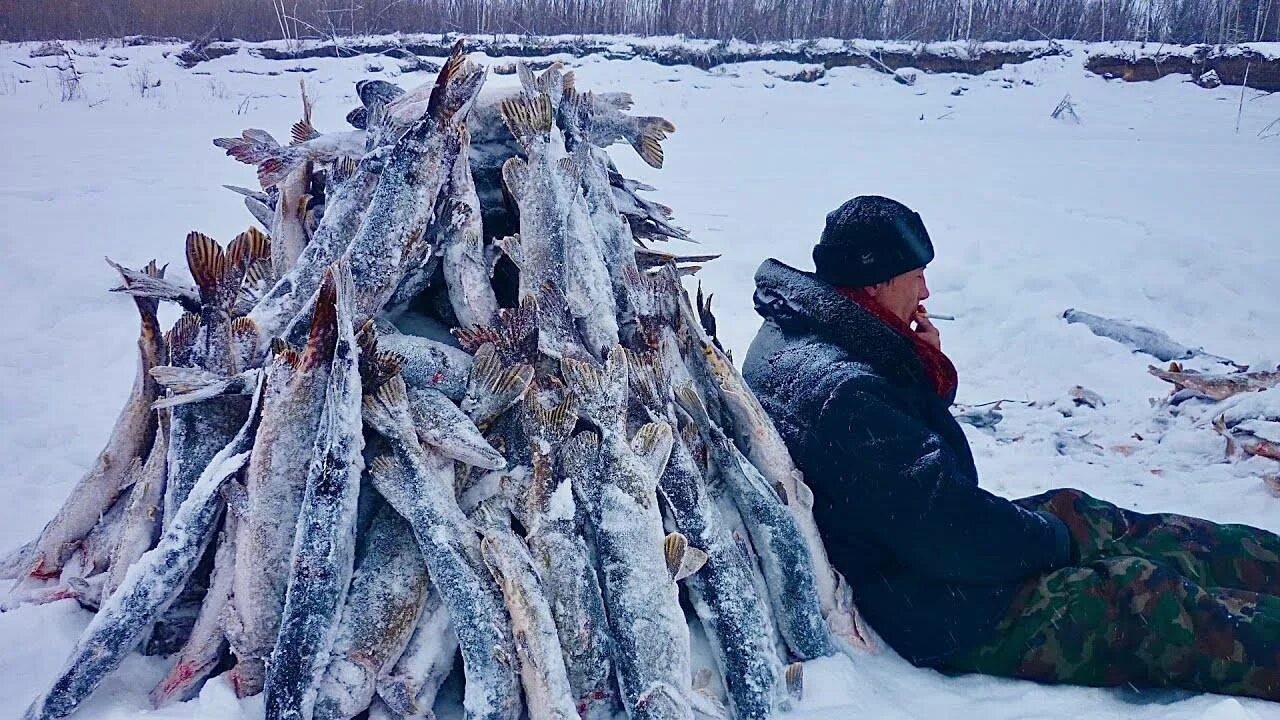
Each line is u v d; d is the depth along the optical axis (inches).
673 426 118.2
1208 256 328.5
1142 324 266.2
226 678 104.8
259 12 904.3
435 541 101.6
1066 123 669.9
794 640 118.2
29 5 922.7
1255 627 111.6
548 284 117.1
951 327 284.5
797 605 117.9
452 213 118.6
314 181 131.9
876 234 124.1
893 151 574.6
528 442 111.4
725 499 121.9
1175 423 214.7
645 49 797.2
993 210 421.1
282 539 104.3
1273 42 785.6
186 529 105.1
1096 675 115.8
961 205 431.8
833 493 122.3
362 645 99.8
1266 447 193.9
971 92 746.2
